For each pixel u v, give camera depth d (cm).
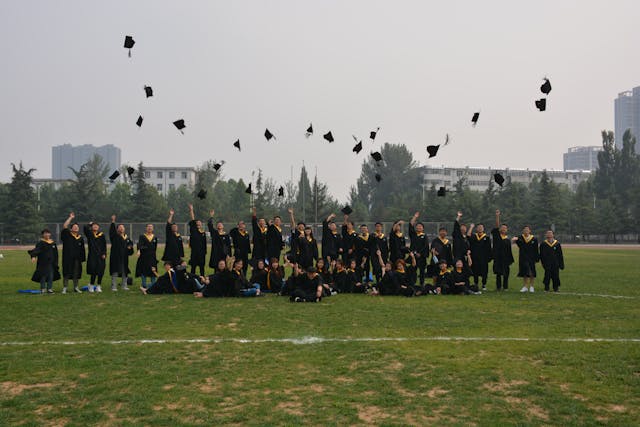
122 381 596
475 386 575
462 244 1452
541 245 1398
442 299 1221
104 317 977
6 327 884
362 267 1454
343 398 539
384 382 587
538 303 1152
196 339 792
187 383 588
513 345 746
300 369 637
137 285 1562
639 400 534
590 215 6262
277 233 1480
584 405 520
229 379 602
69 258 1348
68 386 583
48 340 790
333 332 838
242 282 1272
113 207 6194
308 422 480
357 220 6341
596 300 1202
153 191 5894
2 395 555
